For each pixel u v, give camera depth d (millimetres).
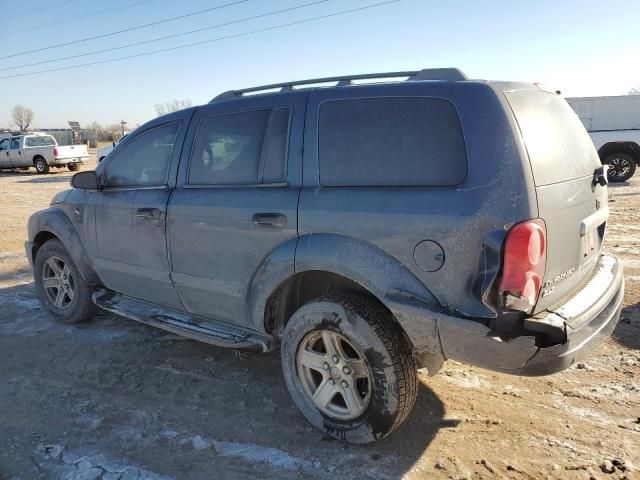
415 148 2711
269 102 3348
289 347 3143
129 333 4738
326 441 3076
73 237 4629
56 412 3449
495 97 2582
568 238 2697
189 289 3729
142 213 3893
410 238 2629
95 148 47344
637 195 11414
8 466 2893
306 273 3188
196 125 3717
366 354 2797
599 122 14750
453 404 3420
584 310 2646
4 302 5680
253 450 3008
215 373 3947
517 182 2424
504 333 2469
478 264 2463
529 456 2881
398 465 2844
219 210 3395
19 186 19062
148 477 2791
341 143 2967
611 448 2928
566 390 3555
